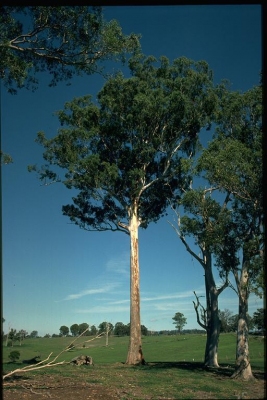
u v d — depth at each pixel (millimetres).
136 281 35406
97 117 34656
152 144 35156
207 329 33281
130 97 34156
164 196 36562
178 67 35125
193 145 36000
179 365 33375
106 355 56156
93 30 17875
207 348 32812
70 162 33469
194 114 34031
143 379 23797
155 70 35281
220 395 18203
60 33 17969
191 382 22641
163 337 94062
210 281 33844
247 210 23375
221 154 22828
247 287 23609
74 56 18562
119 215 37656
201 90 34688
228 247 23766
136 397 18094
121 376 24953
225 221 23812
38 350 50406
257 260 22031
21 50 18250
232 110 25578
